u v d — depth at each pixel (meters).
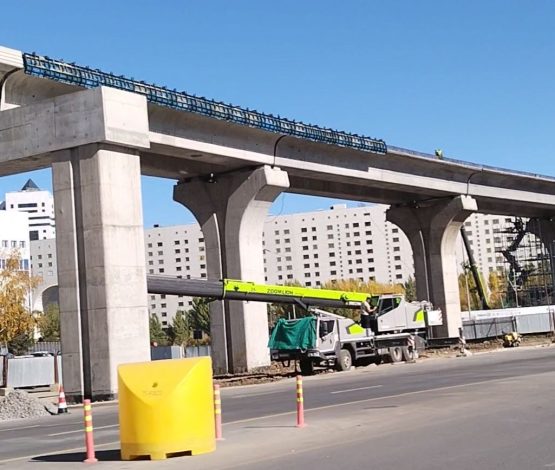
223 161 44.03
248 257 46.44
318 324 39.69
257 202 46.25
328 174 49.84
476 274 86.75
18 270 49.09
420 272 64.75
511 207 76.44
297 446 13.39
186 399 12.78
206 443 13.02
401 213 64.62
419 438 13.40
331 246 182.62
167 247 183.38
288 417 18.20
